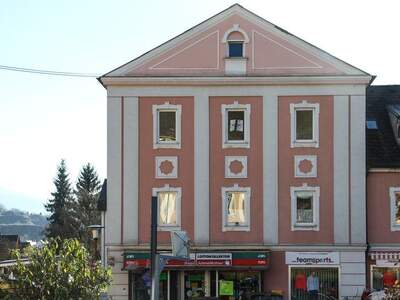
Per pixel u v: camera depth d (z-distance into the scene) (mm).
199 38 33344
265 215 32781
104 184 34656
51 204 101875
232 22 33406
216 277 32469
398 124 34406
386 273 32531
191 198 32906
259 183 32875
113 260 32656
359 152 32844
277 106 33094
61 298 20578
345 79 32906
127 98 33219
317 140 32906
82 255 21500
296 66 33156
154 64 33250
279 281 32500
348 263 32500
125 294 32438
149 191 33000
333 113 33000
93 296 21172
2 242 83125
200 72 33219
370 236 32812
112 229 32844
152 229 15805
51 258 21094
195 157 33000
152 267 15742
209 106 33188
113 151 33125
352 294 32312
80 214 88750
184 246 16625
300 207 32875
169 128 33312
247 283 32500
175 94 33219
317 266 32500
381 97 38656
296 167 32906
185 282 32438
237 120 33219
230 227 32719
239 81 33031
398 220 32906
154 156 33125
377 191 33000
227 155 33031
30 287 20625
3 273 21031
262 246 32562
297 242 32656
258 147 33000
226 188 32875
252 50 33281
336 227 32656
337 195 32750
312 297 32406
